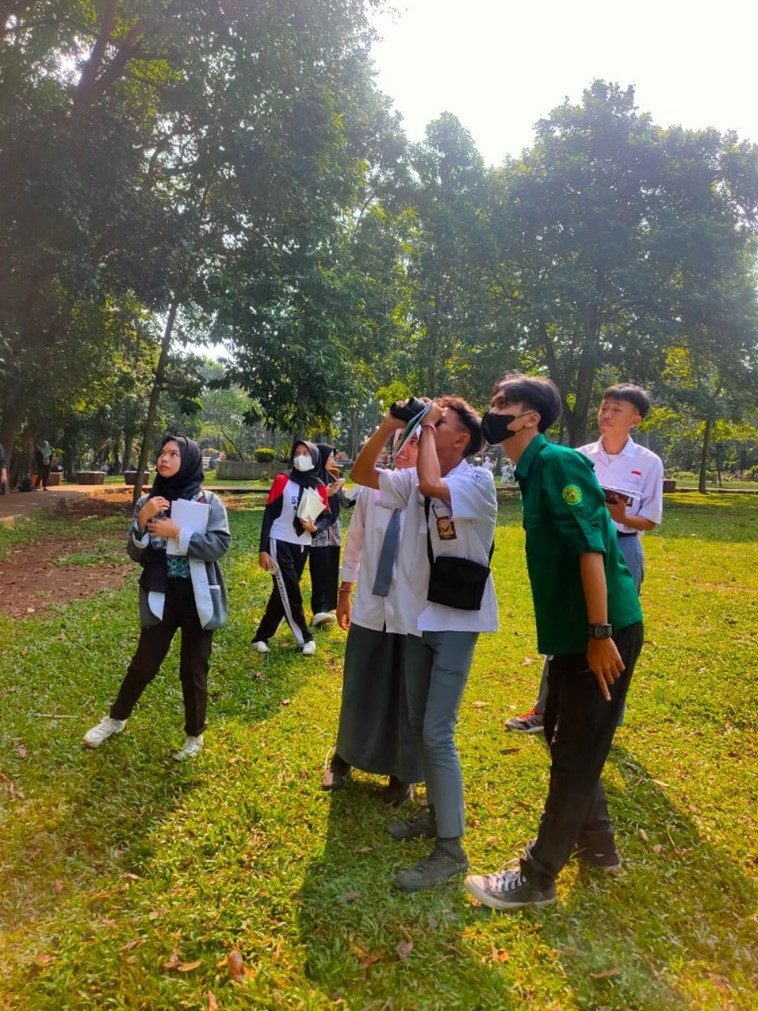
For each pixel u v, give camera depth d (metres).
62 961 2.15
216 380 16.08
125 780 3.23
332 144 14.24
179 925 2.32
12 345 13.21
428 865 2.57
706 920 2.42
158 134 13.94
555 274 21.14
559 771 2.39
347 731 3.11
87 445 41.28
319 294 14.91
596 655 2.24
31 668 4.71
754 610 6.69
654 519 3.63
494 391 2.55
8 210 10.74
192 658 3.46
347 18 12.57
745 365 21.97
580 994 2.07
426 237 22.16
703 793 3.26
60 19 11.88
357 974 2.13
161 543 3.45
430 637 2.67
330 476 6.08
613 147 21.11
